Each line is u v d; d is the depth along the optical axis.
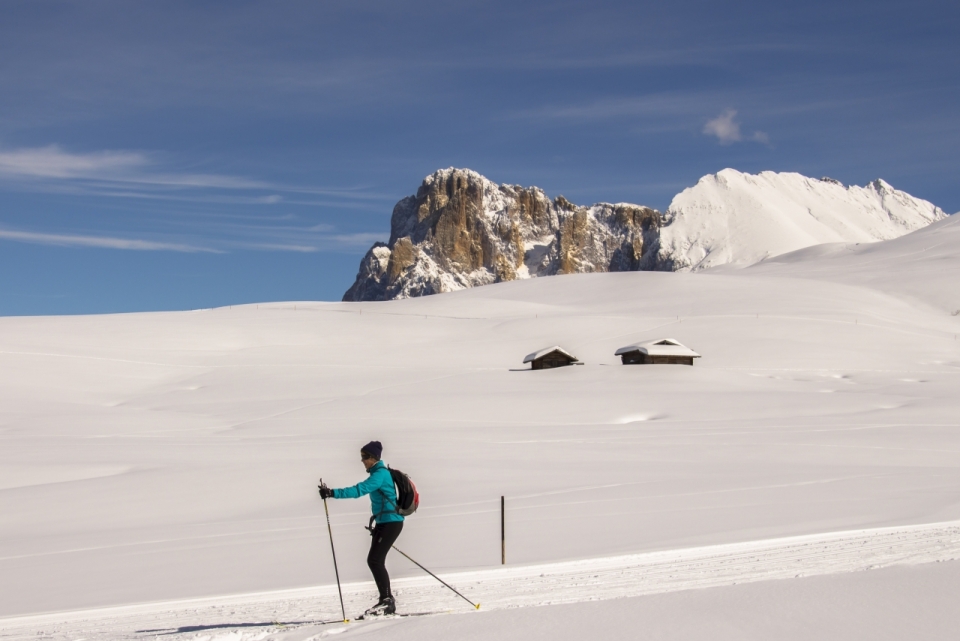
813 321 112.69
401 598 11.27
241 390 79.50
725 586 9.38
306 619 10.29
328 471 32.44
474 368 90.06
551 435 45.06
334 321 127.25
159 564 16.47
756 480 25.62
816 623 7.38
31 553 19.36
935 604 7.89
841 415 51.94
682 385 68.06
